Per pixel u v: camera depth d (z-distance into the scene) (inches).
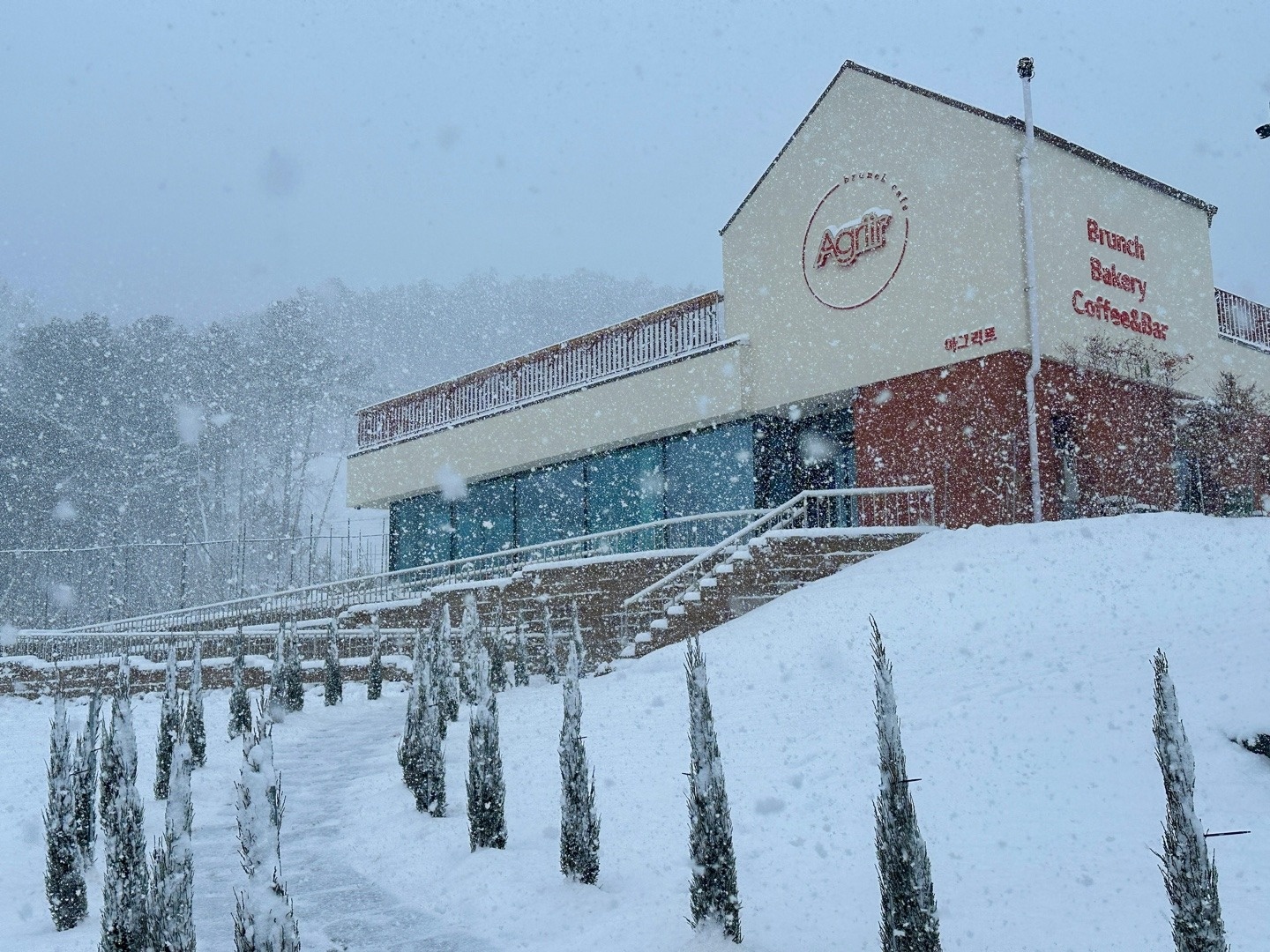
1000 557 586.6
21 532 1930.4
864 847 229.9
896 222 840.9
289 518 2372.0
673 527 964.6
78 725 617.3
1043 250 778.2
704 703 203.2
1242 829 205.8
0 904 264.2
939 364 802.2
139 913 202.1
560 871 248.5
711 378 926.4
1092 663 335.6
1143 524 607.2
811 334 885.2
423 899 248.8
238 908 179.3
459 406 1178.0
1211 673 288.2
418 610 922.1
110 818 206.1
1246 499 810.2
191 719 451.8
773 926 198.7
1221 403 863.7
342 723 575.5
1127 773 240.4
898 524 808.3
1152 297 883.4
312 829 328.2
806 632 512.1
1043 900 189.6
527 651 783.1
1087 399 792.3
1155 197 911.0
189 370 2428.6
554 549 1063.0
